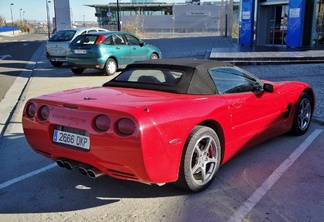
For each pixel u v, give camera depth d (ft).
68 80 37.24
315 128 18.99
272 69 40.75
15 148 16.67
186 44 86.48
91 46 38.75
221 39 109.29
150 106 10.23
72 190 12.14
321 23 63.16
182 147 10.58
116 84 13.78
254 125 14.01
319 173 13.05
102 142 10.01
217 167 12.09
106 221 10.09
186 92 12.01
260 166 13.78
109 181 12.79
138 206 10.91
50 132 11.35
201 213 10.37
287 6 67.05
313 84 30.50
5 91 31.96
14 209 10.89
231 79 13.67
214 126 12.16
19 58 65.41
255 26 73.46
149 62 14.17
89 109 10.42
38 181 12.92
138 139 9.45
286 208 10.54
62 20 127.54
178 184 11.19
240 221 9.87
